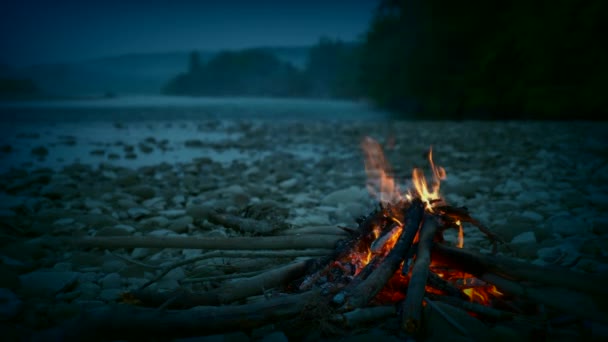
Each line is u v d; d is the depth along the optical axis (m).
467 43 27.28
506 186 6.38
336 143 12.37
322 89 99.06
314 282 2.69
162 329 2.17
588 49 20.52
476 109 26.00
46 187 5.91
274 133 15.19
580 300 2.29
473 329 2.30
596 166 7.93
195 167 7.95
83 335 2.10
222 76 128.25
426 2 29.38
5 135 13.70
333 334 2.34
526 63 22.50
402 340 2.28
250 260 3.24
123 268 3.41
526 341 2.26
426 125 17.86
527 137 12.52
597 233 4.23
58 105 36.31
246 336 2.29
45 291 2.98
